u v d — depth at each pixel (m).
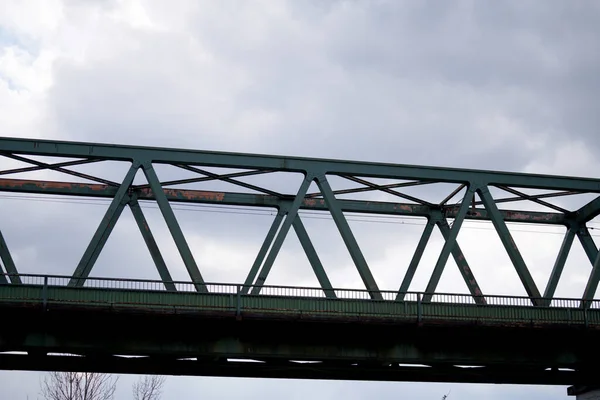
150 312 44.88
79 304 44.31
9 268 46.78
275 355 46.97
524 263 51.09
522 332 48.84
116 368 48.06
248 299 46.12
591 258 56.91
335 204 50.25
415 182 53.62
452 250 53.84
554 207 56.66
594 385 52.22
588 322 49.34
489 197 52.56
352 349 47.94
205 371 49.19
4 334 44.62
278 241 48.88
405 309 47.59
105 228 47.22
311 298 46.66
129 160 49.41
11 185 51.06
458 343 49.12
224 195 53.72
